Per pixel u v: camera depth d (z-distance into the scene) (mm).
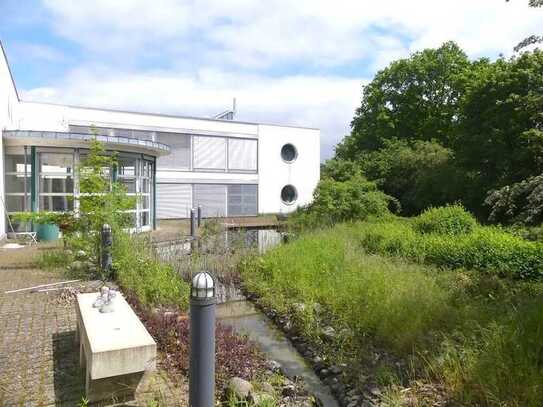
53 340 5508
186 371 4645
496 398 4043
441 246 10844
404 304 6754
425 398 4461
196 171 28078
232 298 9391
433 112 32656
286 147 31953
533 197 7906
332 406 4902
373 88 35625
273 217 28109
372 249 12812
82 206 9758
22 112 22266
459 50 32938
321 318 7391
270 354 6316
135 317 4723
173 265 10305
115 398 4047
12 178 14688
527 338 4934
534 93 10469
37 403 3961
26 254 11508
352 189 20672
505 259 9531
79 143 14461
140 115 25875
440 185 23375
